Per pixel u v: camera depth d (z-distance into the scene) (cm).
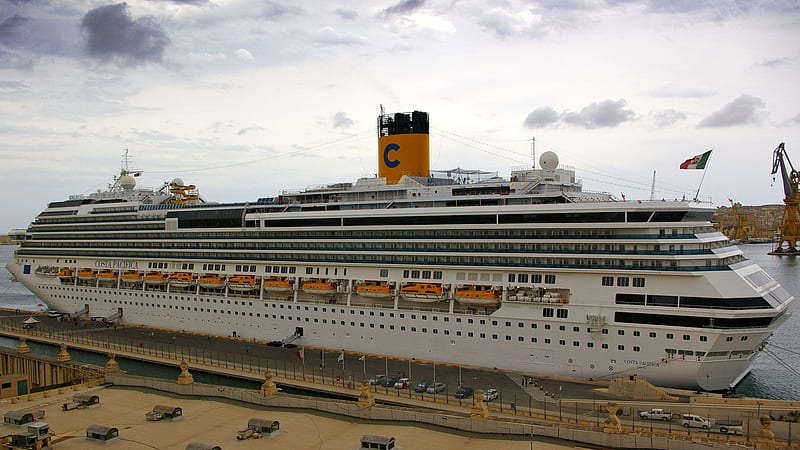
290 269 7575
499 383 5694
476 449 4244
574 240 5722
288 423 4912
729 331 5091
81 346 8194
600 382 5556
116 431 4631
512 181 6688
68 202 10500
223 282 8081
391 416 4869
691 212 5466
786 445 4050
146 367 7306
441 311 6375
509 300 5984
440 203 6812
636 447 4125
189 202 9844
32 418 4969
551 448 4222
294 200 8062
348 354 6944
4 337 9256
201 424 4944
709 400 4834
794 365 7300
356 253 7000
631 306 5444
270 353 7162
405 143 7888
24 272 10631
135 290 9056
